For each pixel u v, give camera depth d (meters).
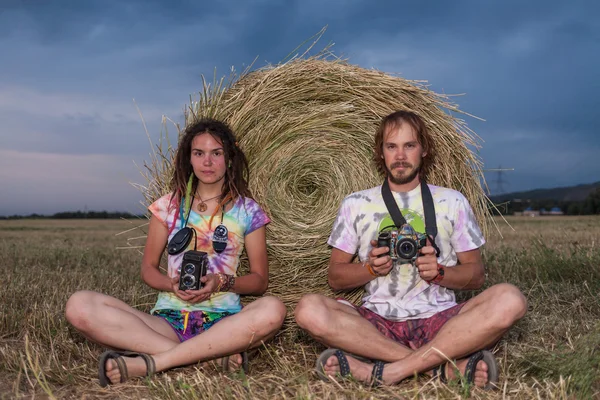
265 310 3.36
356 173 4.11
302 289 4.13
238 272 4.14
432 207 3.54
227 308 3.62
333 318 3.22
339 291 4.13
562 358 3.16
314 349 3.93
